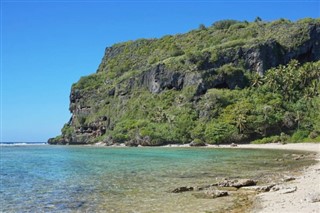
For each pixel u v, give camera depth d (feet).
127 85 593.83
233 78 485.56
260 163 149.48
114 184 94.99
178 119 449.48
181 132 428.15
